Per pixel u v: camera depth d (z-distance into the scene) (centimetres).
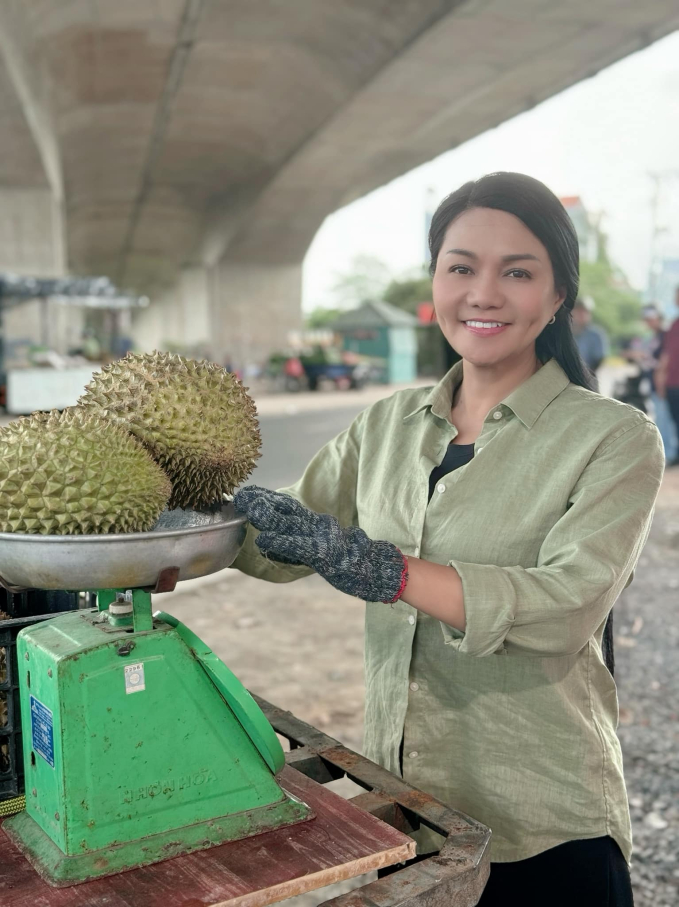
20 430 112
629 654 418
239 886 102
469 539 138
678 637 439
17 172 2392
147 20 1730
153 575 105
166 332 6544
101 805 106
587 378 150
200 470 126
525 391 141
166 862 107
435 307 146
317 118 2425
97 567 101
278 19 1750
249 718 111
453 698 142
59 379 1201
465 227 136
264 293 4125
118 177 3266
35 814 114
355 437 166
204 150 2870
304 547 109
